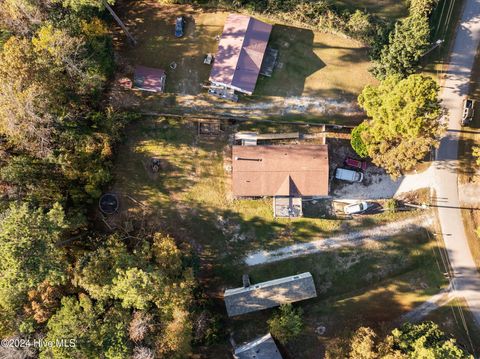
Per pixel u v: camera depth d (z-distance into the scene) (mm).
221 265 49062
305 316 49062
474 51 49188
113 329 41375
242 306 47344
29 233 38094
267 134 48469
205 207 48906
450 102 49250
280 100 48938
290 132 48969
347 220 49250
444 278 49094
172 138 48656
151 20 48562
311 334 49156
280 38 48938
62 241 44188
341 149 49219
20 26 41062
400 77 45438
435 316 49000
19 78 39469
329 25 48031
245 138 47969
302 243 49156
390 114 42281
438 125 42750
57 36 39188
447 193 49312
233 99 48406
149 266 42156
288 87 48938
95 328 41250
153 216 48688
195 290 47594
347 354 45344
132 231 48344
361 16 47562
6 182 42625
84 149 44094
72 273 43406
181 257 44906
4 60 39344
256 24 47062
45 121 41688
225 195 48875
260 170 46531
